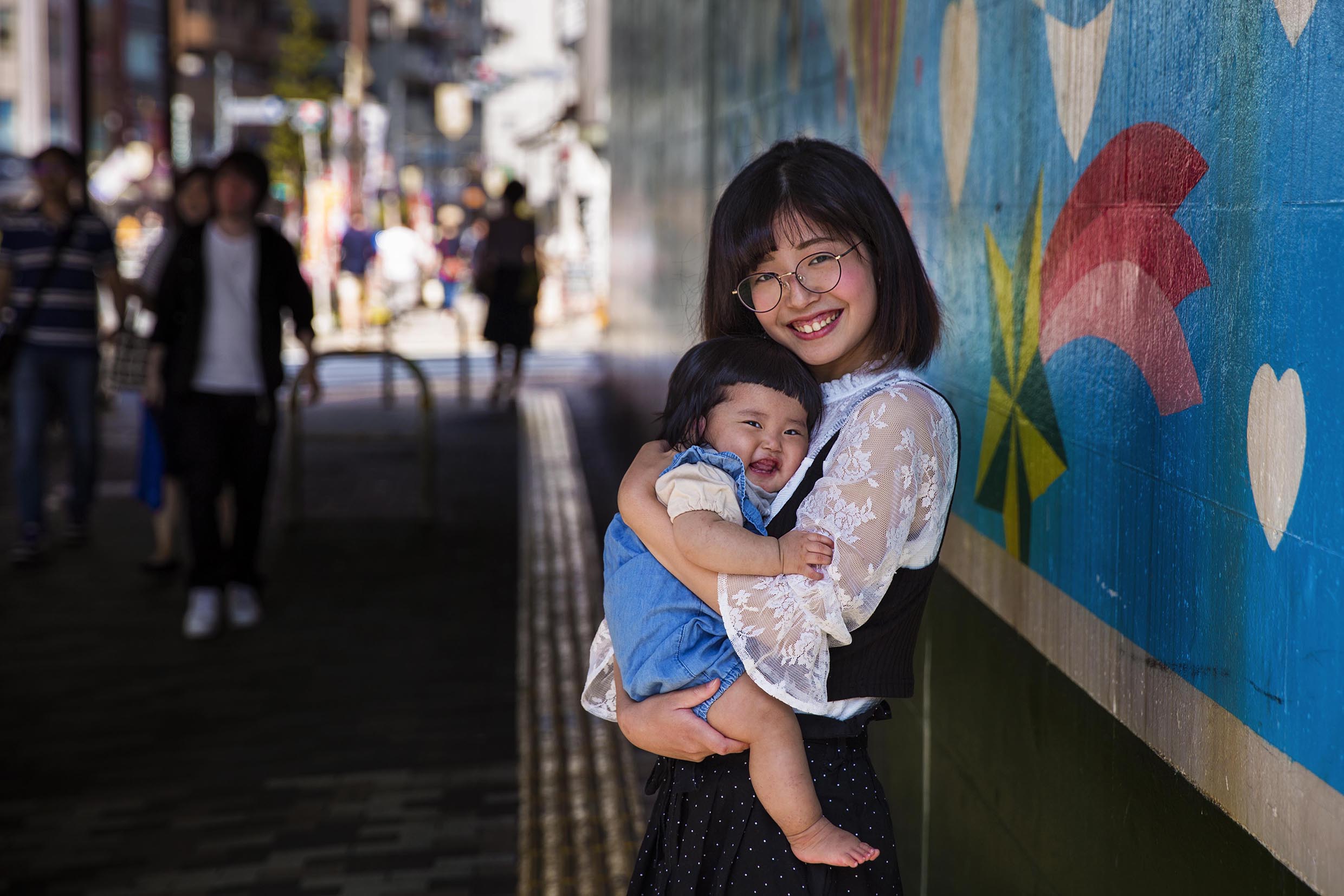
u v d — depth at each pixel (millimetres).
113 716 4805
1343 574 1180
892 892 1754
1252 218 1349
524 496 8383
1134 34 1659
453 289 22266
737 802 1737
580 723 4539
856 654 1710
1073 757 1879
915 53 2738
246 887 3508
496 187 34781
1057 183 1937
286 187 28672
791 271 1787
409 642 5684
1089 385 1815
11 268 6676
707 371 1787
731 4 4980
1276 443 1302
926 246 2689
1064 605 1921
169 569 6738
